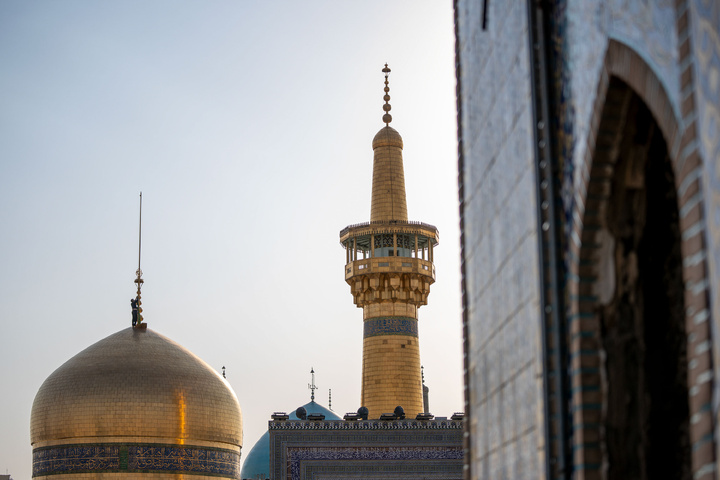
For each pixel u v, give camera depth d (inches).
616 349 302.7
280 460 1656.0
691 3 216.5
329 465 1656.0
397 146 2207.2
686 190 221.9
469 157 471.2
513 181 372.2
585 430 299.3
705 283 213.0
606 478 296.7
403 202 2172.7
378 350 2060.8
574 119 308.7
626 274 304.7
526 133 352.8
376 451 1665.8
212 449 2106.3
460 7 508.1
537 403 329.1
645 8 246.2
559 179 326.0
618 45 265.3
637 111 280.8
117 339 2161.7
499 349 394.0
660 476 297.6
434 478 1653.5
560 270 320.5
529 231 344.5
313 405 3065.9
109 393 2050.9
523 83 359.3
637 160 292.7
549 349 319.9
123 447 2037.4
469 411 461.7
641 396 302.0
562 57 323.6
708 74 208.2
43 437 2069.4
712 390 209.0
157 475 2033.7
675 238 302.8
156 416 2054.6
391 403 2020.2
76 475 2025.1
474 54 463.5
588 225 299.9
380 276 2091.5
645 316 304.0
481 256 435.8
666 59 233.3
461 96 499.5
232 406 2155.5
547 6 341.7
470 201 465.1
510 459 371.6
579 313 303.1
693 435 219.9
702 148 212.4
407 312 2094.0
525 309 348.2
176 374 2102.6
